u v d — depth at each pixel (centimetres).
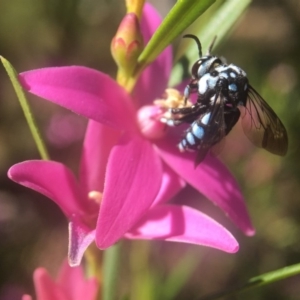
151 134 14
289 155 24
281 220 26
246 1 15
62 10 31
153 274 19
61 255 29
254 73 26
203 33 15
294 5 29
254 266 27
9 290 27
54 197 14
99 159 14
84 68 14
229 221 27
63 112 31
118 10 34
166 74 15
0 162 32
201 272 28
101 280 15
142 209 14
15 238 29
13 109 34
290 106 23
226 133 15
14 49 33
